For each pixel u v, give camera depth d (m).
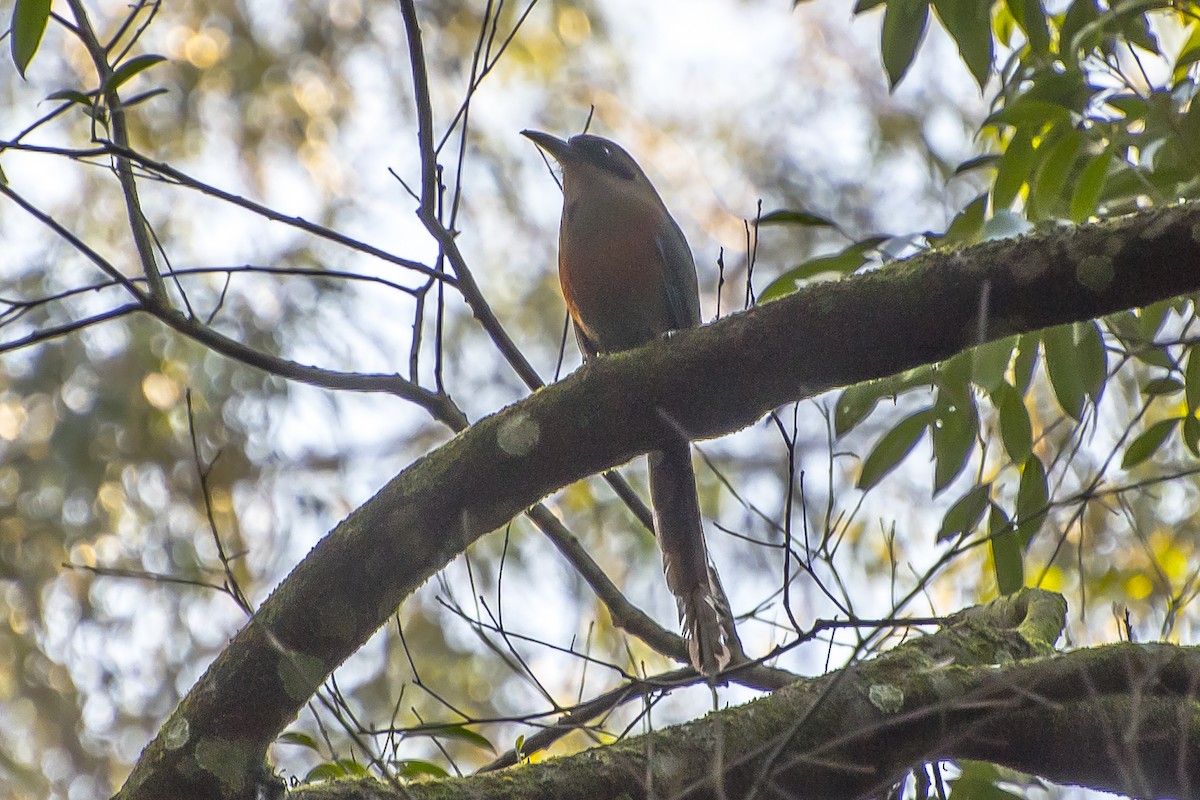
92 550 15.99
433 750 14.45
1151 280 6.34
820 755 6.51
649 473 8.99
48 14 7.59
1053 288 6.43
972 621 7.67
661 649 9.34
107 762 15.91
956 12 8.15
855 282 6.67
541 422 6.78
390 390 8.19
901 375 8.34
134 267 16.05
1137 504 12.17
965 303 6.50
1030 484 8.58
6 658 16.00
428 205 8.32
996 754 6.78
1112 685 6.75
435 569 6.87
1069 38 8.05
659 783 6.39
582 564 9.54
